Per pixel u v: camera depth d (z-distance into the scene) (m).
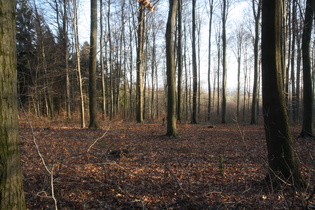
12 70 1.96
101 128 13.08
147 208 3.83
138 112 18.45
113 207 3.91
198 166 6.13
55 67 16.77
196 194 4.19
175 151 7.83
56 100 24.50
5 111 1.90
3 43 1.88
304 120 10.05
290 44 16.77
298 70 19.70
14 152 1.97
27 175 5.15
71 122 16.23
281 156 4.25
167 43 10.24
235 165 6.15
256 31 18.77
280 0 4.22
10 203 1.92
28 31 16.89
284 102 4.32
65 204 3.99
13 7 2.00
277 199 3.92
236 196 4.18
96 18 12.48
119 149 7.41
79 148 7.89
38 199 4.11
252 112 19.19
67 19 13.98
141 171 5.67
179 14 17.27
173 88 10.49
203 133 12.40
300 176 4.22
